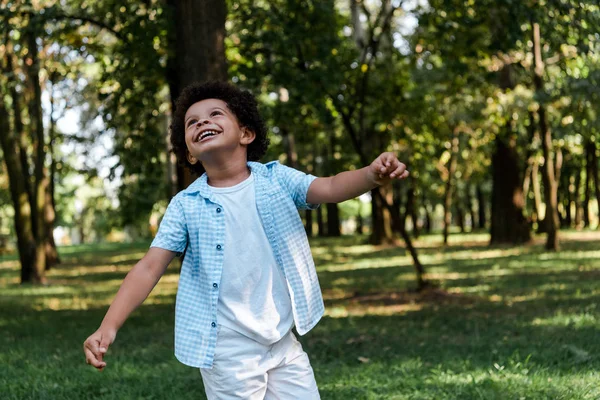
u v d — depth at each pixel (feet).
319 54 41.60
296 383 11.25
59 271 79.41
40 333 32.37
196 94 11.42
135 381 21.04
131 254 110.83
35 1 42.50
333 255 87.30
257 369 10.95
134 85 39.01
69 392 19.81
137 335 30.27
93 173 56.39
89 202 154.81
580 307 33.68
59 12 36.68
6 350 27.40
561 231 124.98
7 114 60.85
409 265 66.49
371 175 10.33
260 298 10.99
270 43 40.45
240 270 10.96
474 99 66.64
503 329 28.58
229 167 11.27
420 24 40.73
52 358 25.17
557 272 52.65
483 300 39.17
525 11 37.55
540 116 69.97
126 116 39.73
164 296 48.78
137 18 35.14
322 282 54.80
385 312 36.63
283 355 11.19
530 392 18.06
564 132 78.07
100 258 103.76
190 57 32.19
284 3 42.34
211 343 10.96
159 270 11.10
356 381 20.31
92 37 38.63
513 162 87.25
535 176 117.19
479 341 25.88
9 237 168.66
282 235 11.11
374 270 63.16
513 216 87.61
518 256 69.41
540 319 30.71
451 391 18.71
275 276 11.07
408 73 50.44
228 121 11.12
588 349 23.48
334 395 18.71
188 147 11.31
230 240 11.02
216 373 11.01
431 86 53.42
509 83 75.51
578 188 150.41
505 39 38.88
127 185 77.61
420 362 22.62
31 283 62.64
